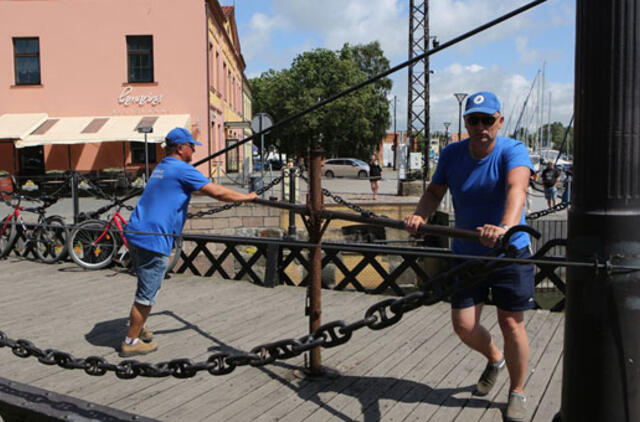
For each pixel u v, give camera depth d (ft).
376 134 171.22
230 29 109.19
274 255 20.56
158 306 17.75
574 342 5.74
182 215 13.05
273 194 51.24
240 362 8.20
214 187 12.51
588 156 5.48
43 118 72.69
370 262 19.13
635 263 5.38
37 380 11.61
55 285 21.18
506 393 10.59
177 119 72.54
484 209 9.00
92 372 8.79
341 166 123.34
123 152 71.56
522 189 8.30
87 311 17.38
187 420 9.77
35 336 14.84
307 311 11.23
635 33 5.17
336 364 12.32
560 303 16.33
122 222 24.77
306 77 154.30
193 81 74.13
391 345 13.52
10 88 74.23
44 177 62.13
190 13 73.56
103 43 73.82
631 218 5.35
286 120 9.08
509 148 8.75
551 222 35.78
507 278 8.75
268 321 15.94
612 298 5.44
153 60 74.08
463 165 9.14
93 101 74.43
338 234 43.32
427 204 9.80
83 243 24.94
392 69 7.78
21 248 27.89
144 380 11.59
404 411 9.99
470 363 12.26
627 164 5.32
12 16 73.51
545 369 11.86
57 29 73.67
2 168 74.18
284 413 10.01
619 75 5.23
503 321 8.95
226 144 94.02
